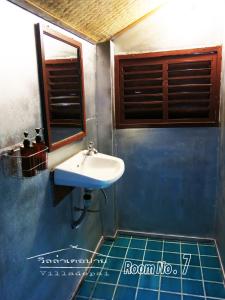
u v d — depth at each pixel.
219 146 2.52
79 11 1.62
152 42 2.47
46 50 1.53
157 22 2.42
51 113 1.60
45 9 1.41
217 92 2.45
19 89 1.29
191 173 2.65
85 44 2.23
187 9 2.34
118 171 1.80
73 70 1.95
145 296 2.10
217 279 2.25
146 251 2.66
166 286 2.19
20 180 1.31
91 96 2.43
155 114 2.65
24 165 1.22
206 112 2.54
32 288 1.48
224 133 2.32
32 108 1.41
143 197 2.82
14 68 1.25
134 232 2.93
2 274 1.20
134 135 2.69
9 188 1.23
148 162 2.72
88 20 1.83
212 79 2.44
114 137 2.71
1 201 1.17
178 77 2.51
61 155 1.82
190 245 2.73
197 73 2.48
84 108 2.16
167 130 2.61
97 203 2.70
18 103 1.28
